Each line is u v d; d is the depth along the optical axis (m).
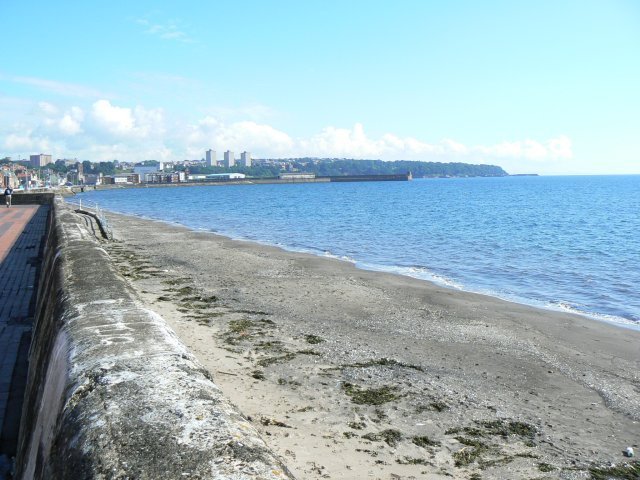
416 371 7.90
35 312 8.04
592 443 5.83
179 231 32.94
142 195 129.75
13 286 11.09
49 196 47.12
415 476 4.80
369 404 6.49
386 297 13.54
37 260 14.72
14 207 41.75
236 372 7.33
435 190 134.00
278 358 8.12
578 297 14.45
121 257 19.86
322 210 59.00
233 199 96.62
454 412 6.43
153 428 1.71
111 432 1.71
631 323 11.57
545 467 5.18
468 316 11.80
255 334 9.50
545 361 8.78
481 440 5.70
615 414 6.72
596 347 9.74
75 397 2.11
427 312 12.05
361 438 5.52
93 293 4.09
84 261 5.96
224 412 1.88
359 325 10.63
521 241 28.08
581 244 26.70
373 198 90.69
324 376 7.42
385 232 33.53
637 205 66.00
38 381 3.52
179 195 126.94
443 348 9.29
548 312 12.46
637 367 8.70
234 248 23.75
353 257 22.14
